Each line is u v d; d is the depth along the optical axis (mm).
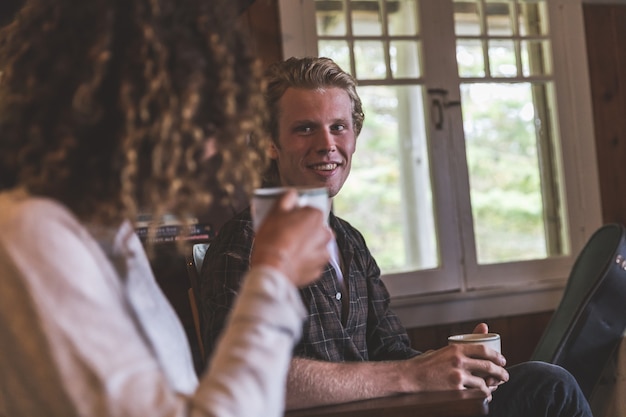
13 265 845
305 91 1966
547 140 3463
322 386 1533
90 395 839
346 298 1892
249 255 1700
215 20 976
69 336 841
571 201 3396
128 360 865
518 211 5637
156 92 903
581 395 1931
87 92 885
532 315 3279
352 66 3080
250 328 883
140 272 1062
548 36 3391
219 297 1654
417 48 3203
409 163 4664
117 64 912
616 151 3480
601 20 3484
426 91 3197
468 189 3260
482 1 3297
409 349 1974
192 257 1900
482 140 5848
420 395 1518
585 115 3430
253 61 1018
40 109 919
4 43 999
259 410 856
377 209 6652
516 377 1919
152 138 906
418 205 4629
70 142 896
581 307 2529
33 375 850
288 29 3008
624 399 2547
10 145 938
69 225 899
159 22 929
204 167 968
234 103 973
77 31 917
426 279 3150
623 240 2582
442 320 3113
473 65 3311
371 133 6555
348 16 3086
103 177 917
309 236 963
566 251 3412
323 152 1963
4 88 961
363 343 1933
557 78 3398
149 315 1036
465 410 1420
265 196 1059
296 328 920
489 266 3260
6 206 883
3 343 862
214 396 842
